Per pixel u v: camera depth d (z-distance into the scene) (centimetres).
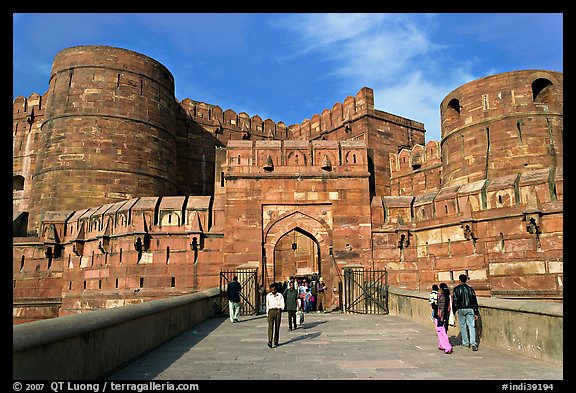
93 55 2800
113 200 2645
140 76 2891
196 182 3644
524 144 2242
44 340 497
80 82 2755
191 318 1338
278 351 920
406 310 1552
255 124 4162
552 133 2242
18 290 2383
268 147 2212
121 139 2744
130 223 2159
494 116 2341
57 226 2436
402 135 3822
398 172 3503
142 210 2161
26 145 3597
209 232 2141
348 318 1605
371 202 2220
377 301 1792
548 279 1655
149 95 2914
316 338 1112
